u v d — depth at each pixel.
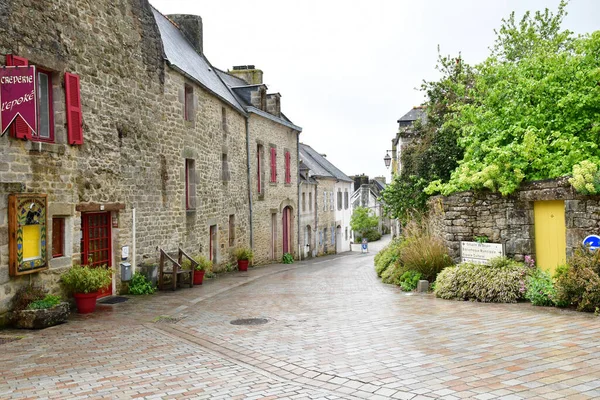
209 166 15.17
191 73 13.78
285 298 10.27
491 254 9.37
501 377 4.41
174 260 11.88
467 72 14.62
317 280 13.85
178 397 4.35
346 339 6.24
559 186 8.26
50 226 8.18
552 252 8.70
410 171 15.65
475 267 8.98
